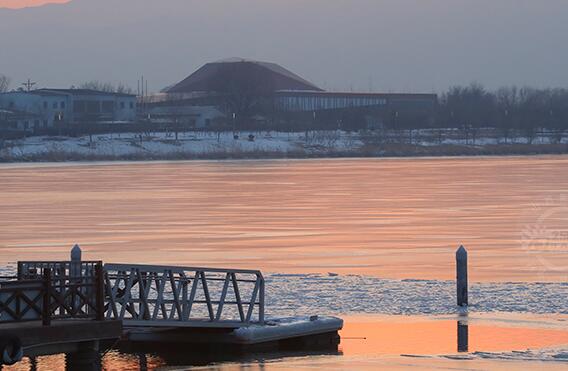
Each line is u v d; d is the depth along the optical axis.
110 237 126.50
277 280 89.50
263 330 64.94
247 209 168.88
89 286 56.56
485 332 68.94
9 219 151.25
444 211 162.25
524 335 67.88
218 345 65.12
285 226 140.00
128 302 62.78
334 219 150.00
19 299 53.78
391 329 70.44
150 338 65.94
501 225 139.62
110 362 61.44
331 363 61.12
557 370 58.41
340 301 79.62
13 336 51.53
